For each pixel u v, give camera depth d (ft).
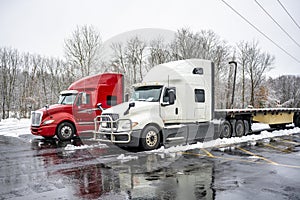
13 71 135.54
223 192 15.96
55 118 39.78
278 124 57.47
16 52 138.21
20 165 23.73
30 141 40.42
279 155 27.32
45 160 25.84
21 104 126.11
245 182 17.93
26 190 16.83
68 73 102.68
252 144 34.94
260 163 23.57
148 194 15.75
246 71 146.30
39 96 132.46
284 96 193.26
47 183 18.24
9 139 43.24
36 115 40.01
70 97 42.39
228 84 118.52
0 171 21.61
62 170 21.68
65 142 38.81
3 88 128.26
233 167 22.09
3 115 119.65
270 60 146.41
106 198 15.23
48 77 136.98
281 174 19.92
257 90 146.72
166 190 16.42
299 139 40.11
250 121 46.55
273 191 16.08
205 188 16.74
